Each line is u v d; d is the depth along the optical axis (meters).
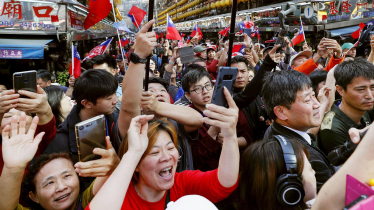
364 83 1.84
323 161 1.43
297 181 1.14
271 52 1.93
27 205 1.44
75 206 1.43
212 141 1.77
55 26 5.76
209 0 19.56
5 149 1.13
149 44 1.29
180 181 1.36
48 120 1.66
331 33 7.83
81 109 1.90
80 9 7.11
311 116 1.55
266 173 1.20
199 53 6.32
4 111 1.42
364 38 4.23
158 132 1.20
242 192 1.32
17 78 1.43
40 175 1.37
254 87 2.01
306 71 2.84
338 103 2.27
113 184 0.99
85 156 1.08
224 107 1.20
